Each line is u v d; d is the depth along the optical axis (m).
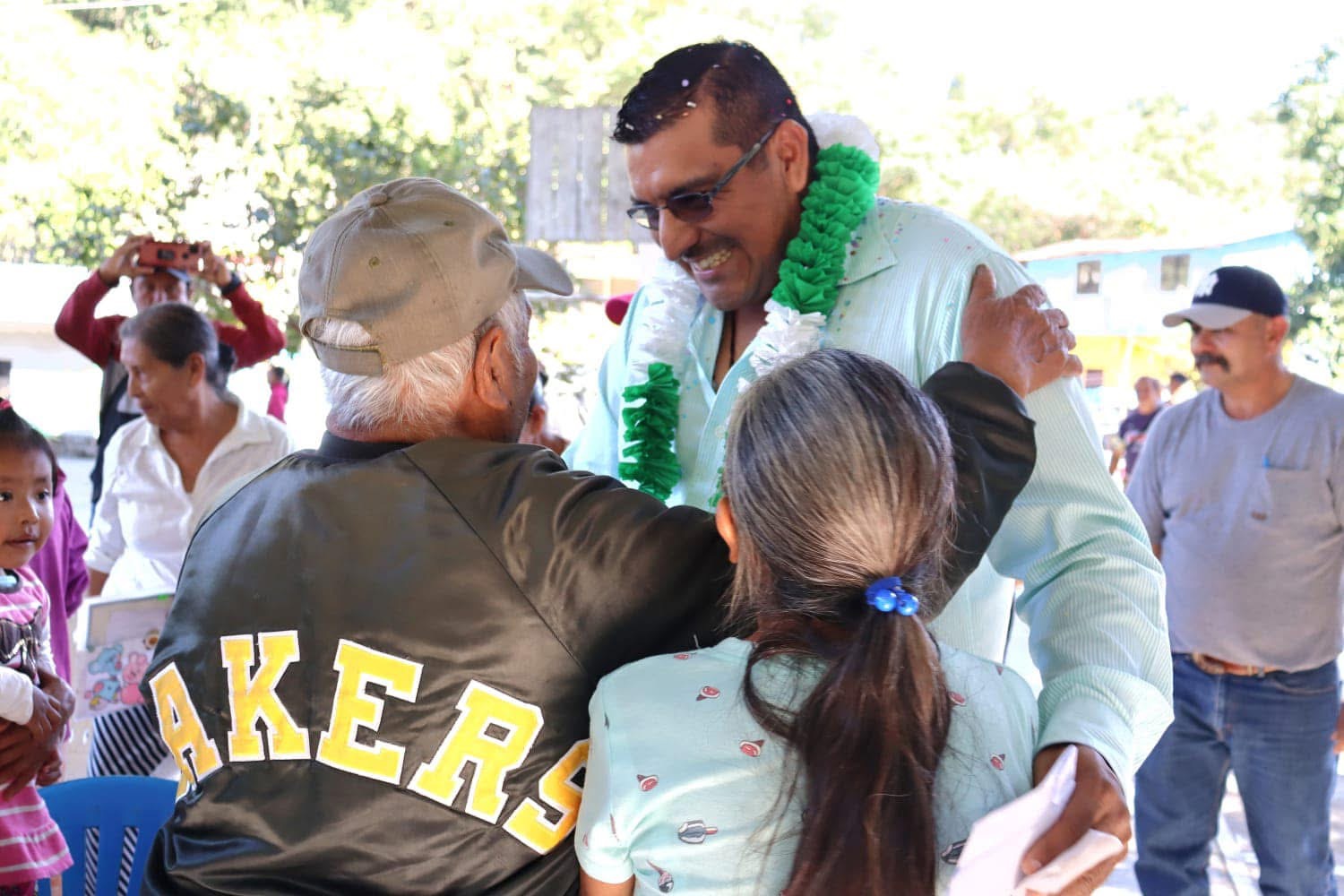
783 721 1.11
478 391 1.35
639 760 1.15
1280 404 3.18
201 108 12.55
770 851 1.09
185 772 1.30
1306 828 3.16
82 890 2.19
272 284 12.20
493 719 1.23
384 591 1.24
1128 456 8.22
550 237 9.49
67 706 2.24
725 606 1.29
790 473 1.13
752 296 1.76
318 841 1.22
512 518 1.26
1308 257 13.99
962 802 1.12
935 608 1.29
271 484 1.36
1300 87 15.49
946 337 1.62
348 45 12.35
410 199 1.32
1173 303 13.89
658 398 1.81
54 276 12.02
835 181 1.68
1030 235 15.45
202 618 1.31
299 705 1.24
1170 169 15.90
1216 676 3.19
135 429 3.39
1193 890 3.30
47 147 12.11
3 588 2.22
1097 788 1.20
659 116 1.64
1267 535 3.12
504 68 12.82
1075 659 1.43
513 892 1.24
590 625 1.26
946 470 1.16
